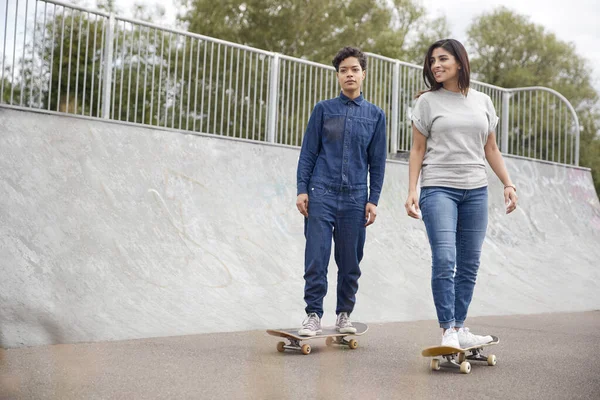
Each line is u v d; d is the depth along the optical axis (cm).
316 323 439
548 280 971
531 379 346
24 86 766
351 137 466
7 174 660
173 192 783
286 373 349
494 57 3412
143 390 297
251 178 888
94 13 813
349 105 473
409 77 1187
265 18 2520
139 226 706
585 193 1344
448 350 360
